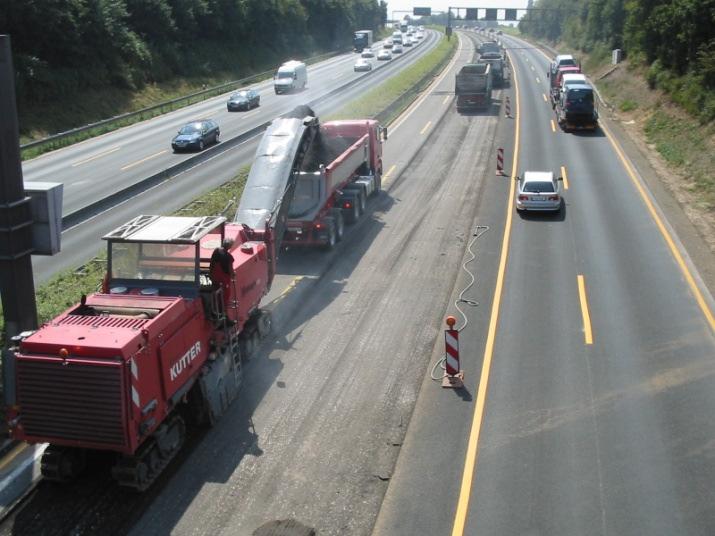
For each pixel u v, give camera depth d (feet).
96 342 36.81
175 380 41.24
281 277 72.84
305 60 316.40
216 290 46.32
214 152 132.36
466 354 55.88
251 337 54.85
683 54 155.84
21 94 161.38
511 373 52.85
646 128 146.92
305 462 42.32
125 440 36.70
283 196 67.87
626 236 83.82
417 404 48.75
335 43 404.16
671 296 66.33
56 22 175.01
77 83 180.75
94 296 43.47
